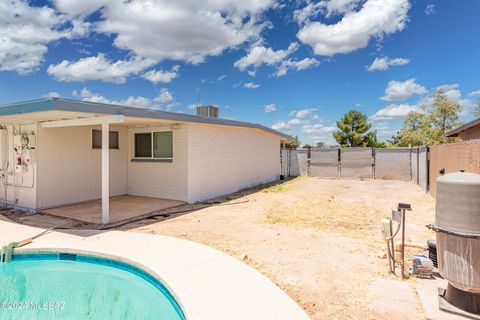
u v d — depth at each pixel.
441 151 9.73
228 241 5.65
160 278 3.93
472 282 2.95
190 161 9.62
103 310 3.91
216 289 3.59
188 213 8.15
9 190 8.90
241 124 11.91
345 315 3.15
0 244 5.30
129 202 9.49
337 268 4.36
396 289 3.68
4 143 9.04
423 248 4.49
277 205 9.38
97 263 4.90
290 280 3.98
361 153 18.09
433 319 2.98
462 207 2.98
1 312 3.90
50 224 6.88
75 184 9.13
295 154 19.91
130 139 10.86
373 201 10.20
